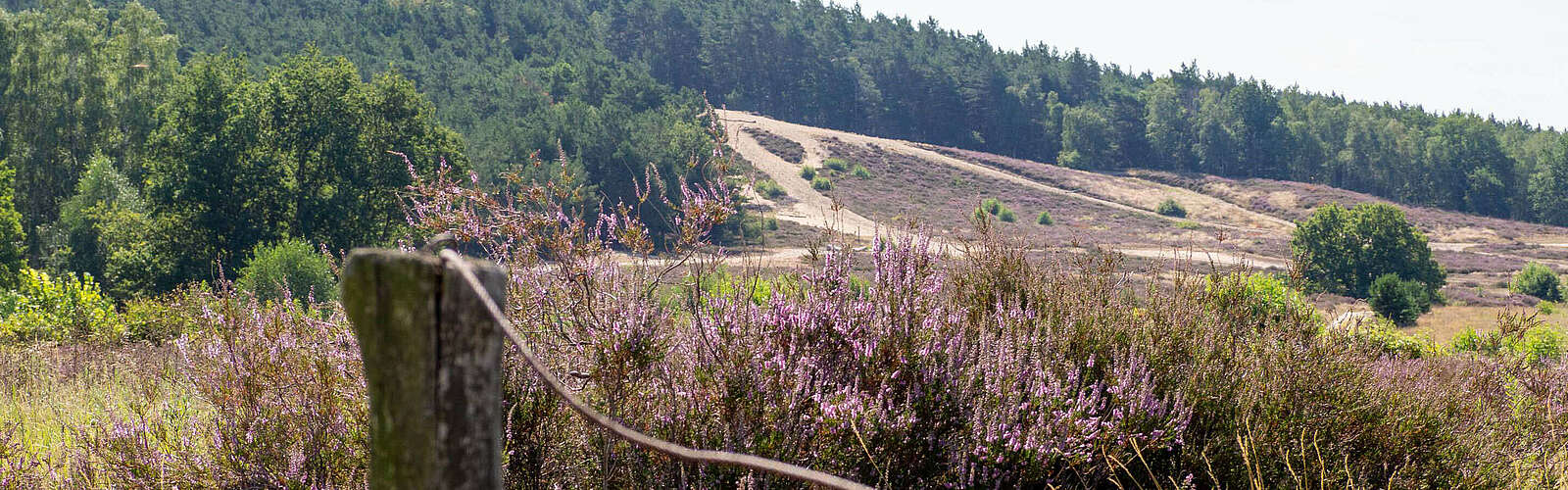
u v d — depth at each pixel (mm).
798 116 146375
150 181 34750
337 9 137250
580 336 2967
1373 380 3693
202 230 33375
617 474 2861
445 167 3482
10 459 3742
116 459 3055
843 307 3121
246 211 34031
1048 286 3834
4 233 31734
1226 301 4297
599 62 138875
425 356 947
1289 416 3398
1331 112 135250
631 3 162125
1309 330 3906
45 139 42781
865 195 83062
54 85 43812
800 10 176750
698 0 173875
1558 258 75375
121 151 44656
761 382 2812
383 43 121438
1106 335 3553
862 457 2791
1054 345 3451
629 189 65312
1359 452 3457
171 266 33031
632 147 67125
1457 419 3736
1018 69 158000
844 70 147875
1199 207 94312
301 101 34969
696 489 2746
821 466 2758
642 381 2863
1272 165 129500
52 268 37250
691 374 2928
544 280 3088
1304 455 3205
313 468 2928
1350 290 51500
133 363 6926
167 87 45375
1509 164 120625
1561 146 116562
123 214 35250
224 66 36438
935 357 3078
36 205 43125
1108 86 157125
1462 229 90812
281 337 3141
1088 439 2986
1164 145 133375
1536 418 4363
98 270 37406
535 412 2885
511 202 3275
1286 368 3535
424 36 135500
